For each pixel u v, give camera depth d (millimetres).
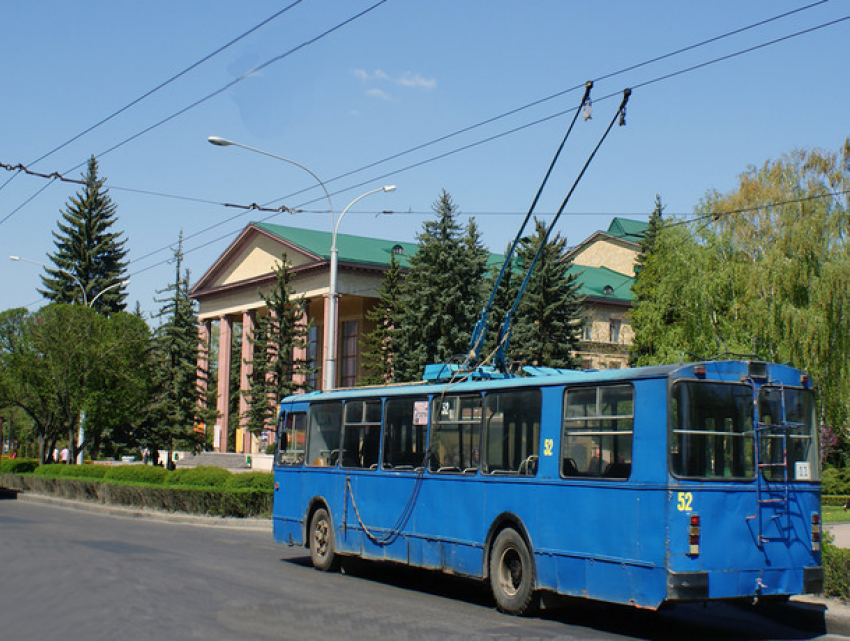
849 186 38188
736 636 11164
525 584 12156
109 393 44562
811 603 13031
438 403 14555
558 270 48469
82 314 43875
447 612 12336
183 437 63594
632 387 11008
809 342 36000
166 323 64562
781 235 38000
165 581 14117
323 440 17656
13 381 42812
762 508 10898
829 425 37000
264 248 65812
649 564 10430
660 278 42875
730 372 11055
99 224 80250
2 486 44469
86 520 26969
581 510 11438
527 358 46469
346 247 63406
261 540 22203
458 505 13703
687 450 10539
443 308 46031
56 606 11688
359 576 16375
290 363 51062
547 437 12164
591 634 10977
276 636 10008
